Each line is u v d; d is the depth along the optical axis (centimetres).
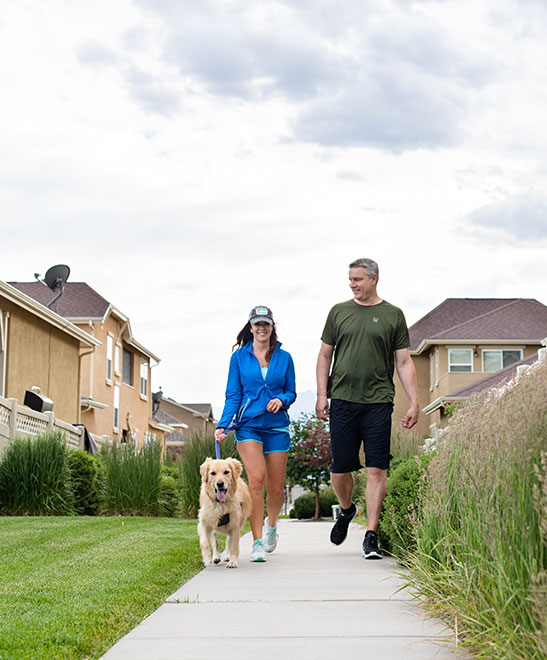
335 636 419
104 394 3266
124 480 1590
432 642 404
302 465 3747
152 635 423
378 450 741
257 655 381
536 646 330
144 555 739
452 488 531
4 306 2067
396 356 762
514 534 369
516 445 377
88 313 3105
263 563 725
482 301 4372
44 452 1486
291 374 756
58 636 405
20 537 899
